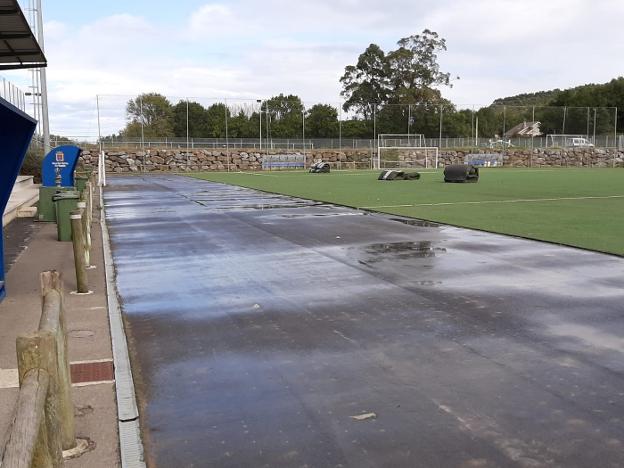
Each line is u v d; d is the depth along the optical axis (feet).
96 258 33.71
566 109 250.98
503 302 23.31
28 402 6.95
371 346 18.40
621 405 14.11
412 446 12.21
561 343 18.52
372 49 310.65
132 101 239.50
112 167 183.21
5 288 25.77
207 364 17.10
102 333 19.80
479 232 42.37
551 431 12.81
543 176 133.39
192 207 64.28
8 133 21.54
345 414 13.74
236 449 12.18
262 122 270.26
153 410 14.07
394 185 99.09
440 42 305.94
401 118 266.77
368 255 33.88
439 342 18.69
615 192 81.10
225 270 30.30
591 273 28.43
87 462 11.66
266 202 69.10
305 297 24.53
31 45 35.68
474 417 13.51
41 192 50.52
